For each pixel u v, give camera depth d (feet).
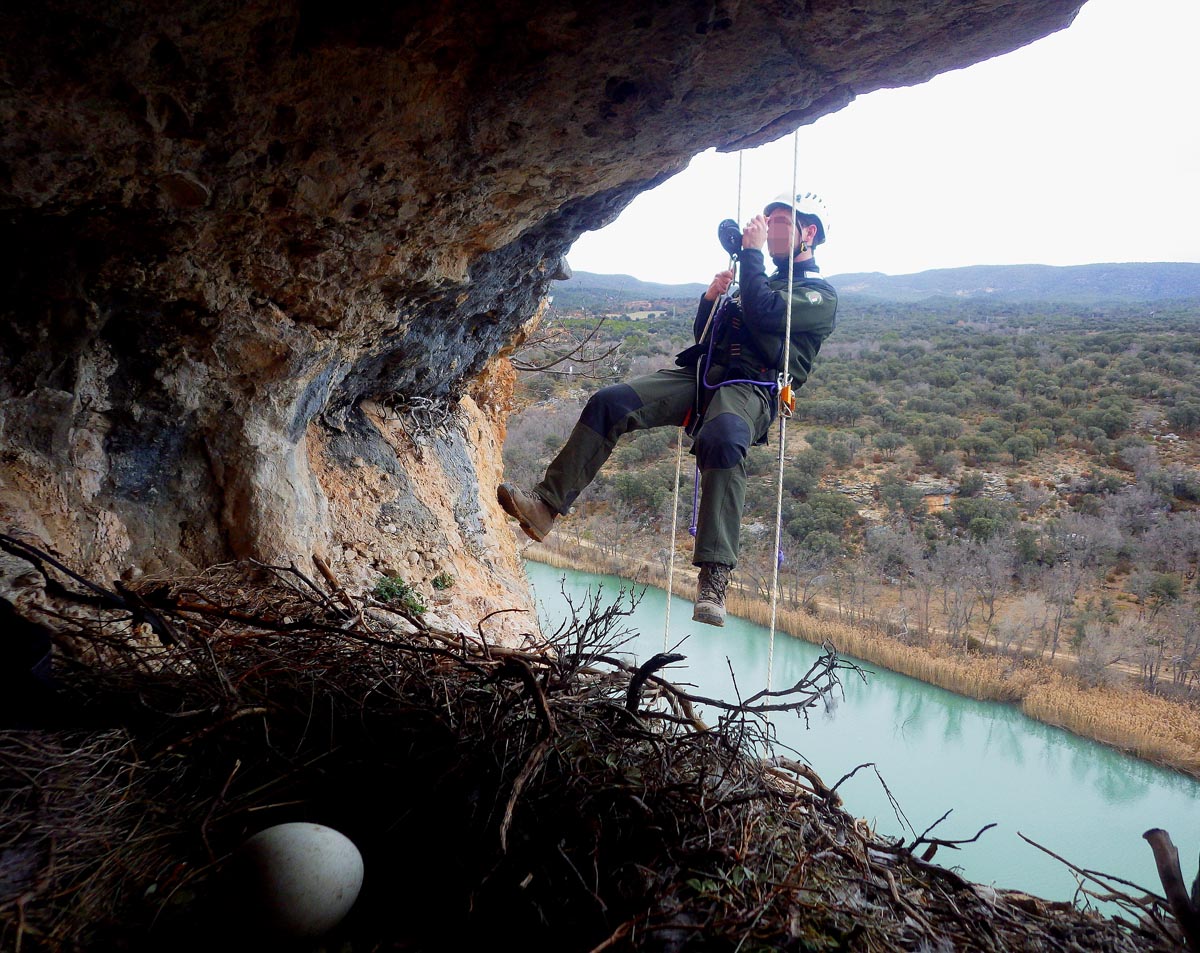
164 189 10.93
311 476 20.43
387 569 21.44
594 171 13.85
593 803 8.48
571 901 7.91
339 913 7.53
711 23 10.15
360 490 23.07
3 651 8.67
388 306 16.44
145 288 12.85
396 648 10.80
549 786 8.61
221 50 8.80
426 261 15.17
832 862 8.54
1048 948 8.04
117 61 8.46
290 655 10.77
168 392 14.57
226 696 9.46
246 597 13.85
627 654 11.74
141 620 9.91
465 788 8.86
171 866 7.96
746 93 11.92
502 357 33.58
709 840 7.98
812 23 10.64
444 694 10.07
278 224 12.62
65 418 13.46
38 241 11.44
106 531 14.15
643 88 11.21
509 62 10.18
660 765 9.03
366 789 9.25
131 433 14.66
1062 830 24.80
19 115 8.82
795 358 14.33
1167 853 7.98
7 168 9.61
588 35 9.84
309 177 11.58
